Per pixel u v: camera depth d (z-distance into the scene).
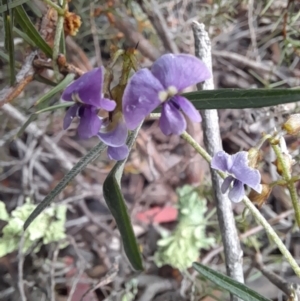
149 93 0.07
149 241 0.17
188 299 0.15
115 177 0.08
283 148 0.09
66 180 0.08
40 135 0.17
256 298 0.08
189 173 0.18
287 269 0.16
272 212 0.16
